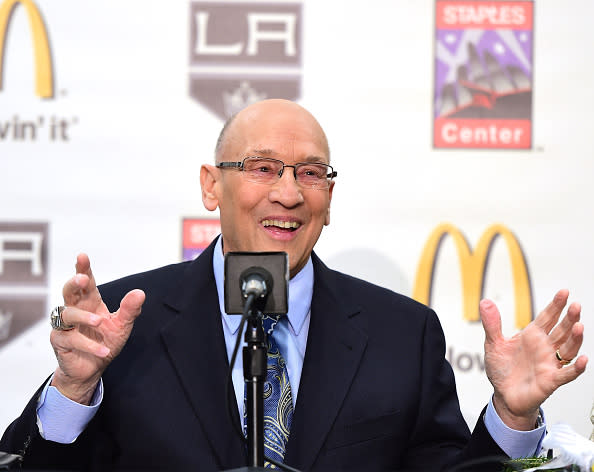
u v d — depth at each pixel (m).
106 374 4.81
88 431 4.75
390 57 7.27
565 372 4.09
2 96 7.17
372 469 4.77
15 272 7.11
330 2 7.27
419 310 5.38
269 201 4.92
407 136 7.25
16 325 7.07
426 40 7.28
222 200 5.14
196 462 4.59
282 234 4.99
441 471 4.73
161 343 4.93
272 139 4.94
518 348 4.27
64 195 7.16
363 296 5.41
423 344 5.23
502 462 4.08
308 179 4.99
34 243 7.13
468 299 7.18
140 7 7.25
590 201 7.19
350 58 7.27
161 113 7.23
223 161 5.10
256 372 3.69
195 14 7.26
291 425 4.74
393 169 7.23
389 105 7.26
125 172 7.20
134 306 4.23
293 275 5.16
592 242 7.16
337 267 7.20
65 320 4.04
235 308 3.76
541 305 7.15
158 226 7.20
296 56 7.26
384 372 4.99
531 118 7.23
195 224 7.21
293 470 3.64
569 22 7.27
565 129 7.23
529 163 7.22
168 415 4.69
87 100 7.21
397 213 7.23
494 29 7.28
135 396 4.73
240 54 7.26
